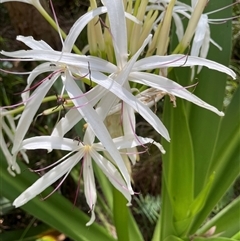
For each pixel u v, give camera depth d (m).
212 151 0.48
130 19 0.32
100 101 0.28
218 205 0.65
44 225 0.59
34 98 0.29
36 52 0.27
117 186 0.32
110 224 0.62
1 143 0.40
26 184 0.50
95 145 0.32
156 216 0.65
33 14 0.60
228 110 0.52
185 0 0.46
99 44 0.34
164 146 0.44
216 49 0.49
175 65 0.28
